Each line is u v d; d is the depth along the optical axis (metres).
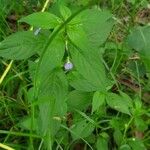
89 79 0.39
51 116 0.42
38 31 0.43
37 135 0.45
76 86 0.45
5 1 0.64
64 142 0.50
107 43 0.58
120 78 0.61
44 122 0.43
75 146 0.52
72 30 0.39
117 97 0.48
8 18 0.67
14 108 0.55
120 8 0.67
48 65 0.38
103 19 0.40
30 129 0.46
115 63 0.59
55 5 0.51
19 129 0.52
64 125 0.49
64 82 0.42
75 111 0.50
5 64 0.56
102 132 0.50
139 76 0.60
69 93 0.50
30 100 0.47
